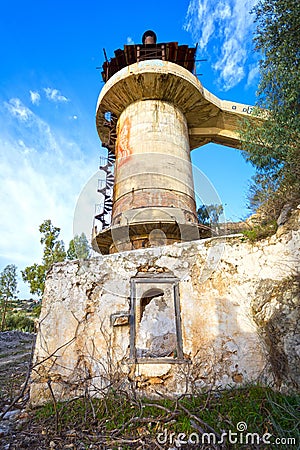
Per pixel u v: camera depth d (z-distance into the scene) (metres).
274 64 6.60
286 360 3.66
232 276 4.80
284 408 2.88
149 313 6.18
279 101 6.79
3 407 4.67
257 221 5.70
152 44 11.76
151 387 4.28
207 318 4.61
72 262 5.38
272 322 4.00
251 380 4.11
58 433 3.18
